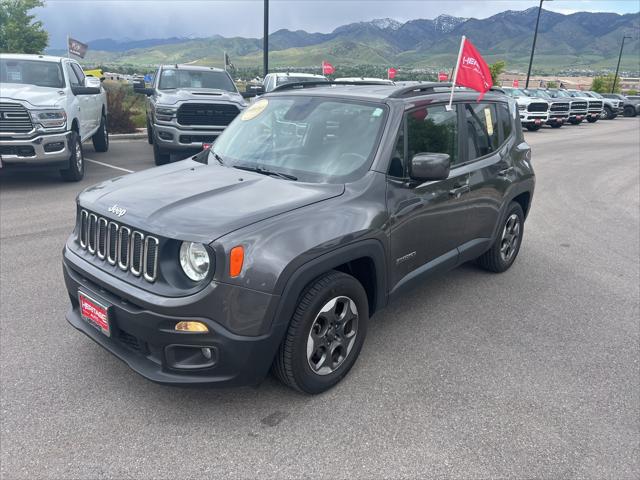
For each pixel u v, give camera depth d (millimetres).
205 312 2730
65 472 2631
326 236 3043
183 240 2734
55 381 3385
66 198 8250
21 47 23297
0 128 8242
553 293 5242
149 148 13984
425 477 2684
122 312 2887
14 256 5605
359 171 3514
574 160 15703
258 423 3057
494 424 3131
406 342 4109
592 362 3920
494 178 4848
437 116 4160
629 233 7738
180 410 3148
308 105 4051
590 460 2857
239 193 3205
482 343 4141
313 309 3055
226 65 17109
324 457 2801
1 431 2900
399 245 3672
